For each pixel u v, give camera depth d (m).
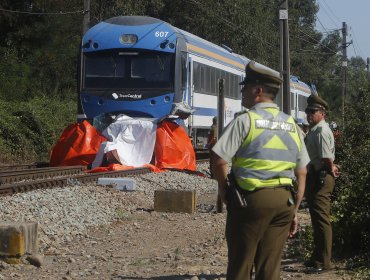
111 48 56.41
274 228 13.97
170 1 131.75
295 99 108.69
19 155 71.50
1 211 30.81
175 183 49.22
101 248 27.38
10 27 95.06
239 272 13.84
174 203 36.88
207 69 67.88
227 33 131.75
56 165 54.84
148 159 53.53
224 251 26.14
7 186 36.44
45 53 97.44
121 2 113.31
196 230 31.72
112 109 56.19
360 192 23.70
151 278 21.08
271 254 13.97
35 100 82.88
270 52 142.62
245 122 13.84
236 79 80.62
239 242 13.81
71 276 21.61
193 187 49.72
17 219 29.95
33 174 46.19
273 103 14.38
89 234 30.67
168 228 32.25
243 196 13.70
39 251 25.70
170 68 56.38
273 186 13.75
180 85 56.81
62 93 98.19
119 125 53.94
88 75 56.88
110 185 42.00
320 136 20.88
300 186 14.52
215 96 70.94
